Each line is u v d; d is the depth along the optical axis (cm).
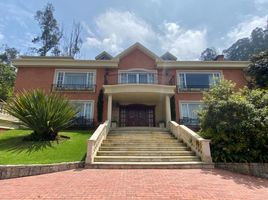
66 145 1090
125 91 1627
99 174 742
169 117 1622
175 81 1972
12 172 712
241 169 851
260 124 890
